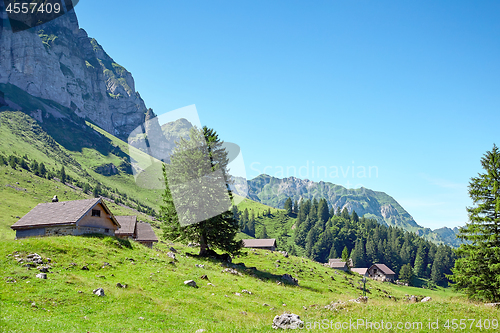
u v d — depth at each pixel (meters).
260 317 22.47
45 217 39.97
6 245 27.95
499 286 34.34
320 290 44.78
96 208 40.84
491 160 38.59
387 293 74.12
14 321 15.53
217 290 28.70
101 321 17.77
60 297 20.22
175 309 21.86
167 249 59.62
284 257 80.94
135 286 25.41
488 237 36.31
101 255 31.19
